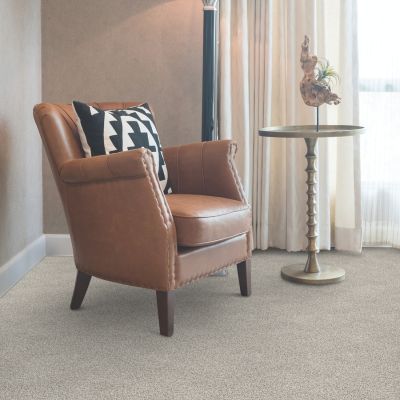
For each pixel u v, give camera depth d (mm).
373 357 2326
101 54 3750
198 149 3037
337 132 3121
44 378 2146
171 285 2516
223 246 2777
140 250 2557
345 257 3811
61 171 2727
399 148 3949
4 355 2338
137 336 2541
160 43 3754
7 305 2904
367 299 3010
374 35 3926
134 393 2039
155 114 3801
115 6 3725
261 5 3770
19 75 3299
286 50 3816
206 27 3445
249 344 2453
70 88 3768
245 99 3770
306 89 3246
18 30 3266
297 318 2744
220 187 2971
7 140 3107
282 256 3832
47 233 3844
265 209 3871
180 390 2061
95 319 2736
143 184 2494
